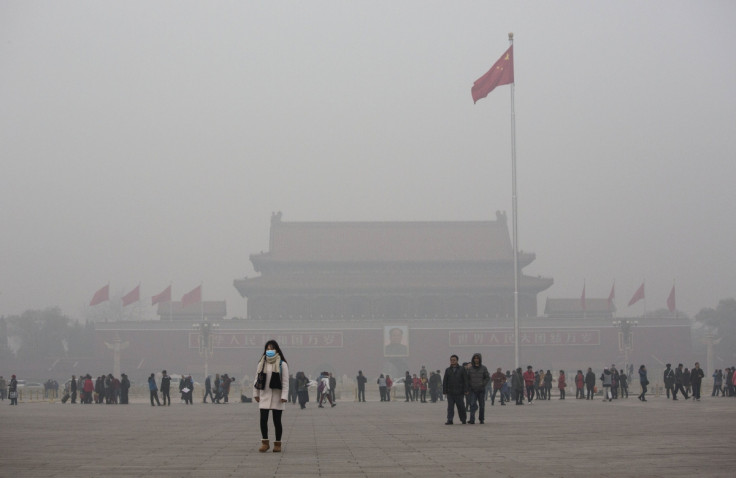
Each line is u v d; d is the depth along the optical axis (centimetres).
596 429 2953
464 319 14362
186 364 14212
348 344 14325
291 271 16062
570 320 14262
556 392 8875
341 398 8712
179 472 1767
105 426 3472
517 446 2316
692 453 2062
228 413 4866
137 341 14288
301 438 2703
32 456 2122
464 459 1989
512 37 7025
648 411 4316
